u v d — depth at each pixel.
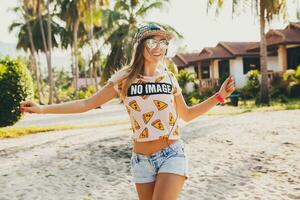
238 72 35.34
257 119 14.93
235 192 6.08
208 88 33.44
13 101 15.36
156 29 2.99
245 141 10.44
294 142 9.90
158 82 2.98
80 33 49.69
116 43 32.22
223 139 10.89
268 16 21.53
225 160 8.38
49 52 41.84
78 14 38.25
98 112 28.09
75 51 44.53
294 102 23.55
